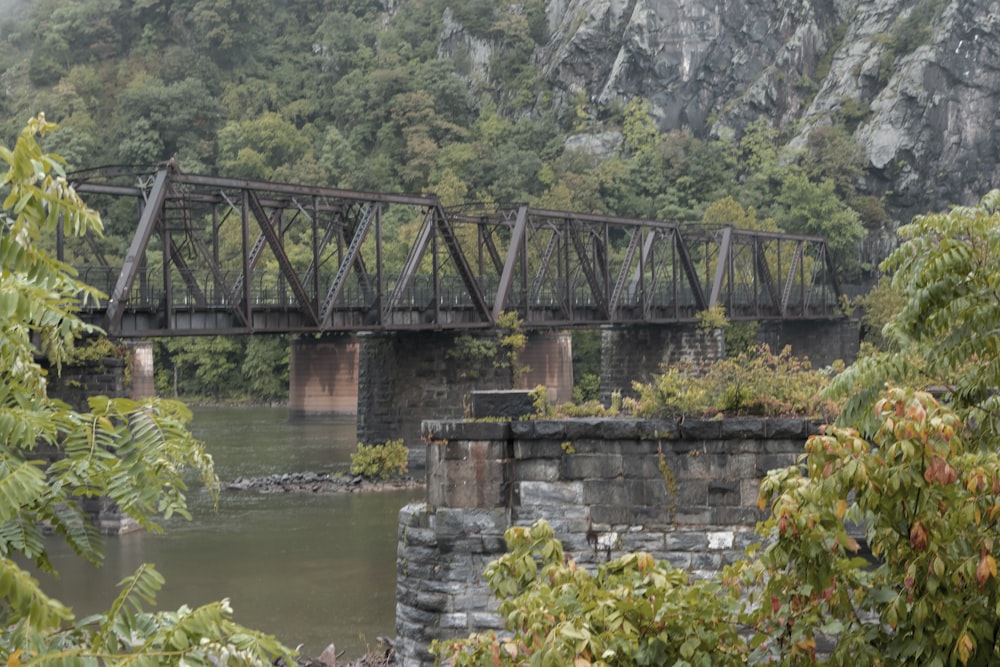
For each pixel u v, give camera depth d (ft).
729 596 38.81
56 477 28.30
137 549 152.66
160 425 28.66
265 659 25.49
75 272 29.45
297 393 358.02
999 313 44.93
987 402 44.39
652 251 344.28
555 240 306.14
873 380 45.70
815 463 35.91
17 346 28.09
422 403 266.36
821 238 443.73
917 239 47.52
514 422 63.16
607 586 38.27
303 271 482.28
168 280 195.52
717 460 61.62
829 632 37.47
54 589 125.49
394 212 600.39
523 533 39.93
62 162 28.89
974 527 36.22
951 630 35.37
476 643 38.55
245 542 158.51
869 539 38.40
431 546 63.57
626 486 62.28
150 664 23.98
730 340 426.51
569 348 332.80
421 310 263.49
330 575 134.92
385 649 94.58
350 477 228.02
